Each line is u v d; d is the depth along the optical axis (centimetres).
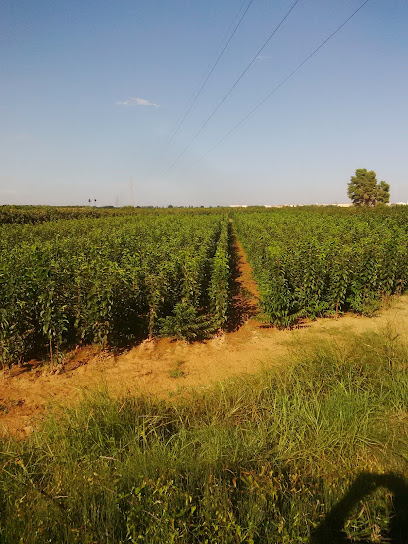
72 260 1110
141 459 409
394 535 352
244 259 2428
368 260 1162
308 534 341
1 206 3928
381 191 7669
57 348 787
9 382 716
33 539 312
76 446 441
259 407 552
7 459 427
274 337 973
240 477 378
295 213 5138
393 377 612
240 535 316
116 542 326
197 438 464
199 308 1195
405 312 1175
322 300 1140
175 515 329
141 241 1866
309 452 440
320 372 653
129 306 910
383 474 404
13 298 736
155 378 739
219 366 795
